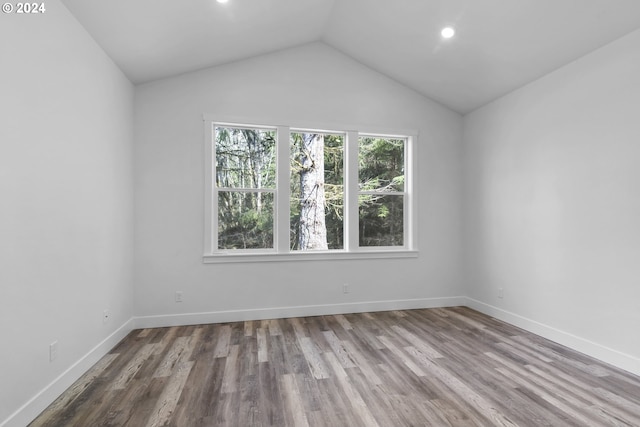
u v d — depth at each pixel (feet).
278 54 12.58
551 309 10.21
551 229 10.22
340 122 13.10
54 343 6.82
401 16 10.18
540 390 7.20
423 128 14.05
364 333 10.79
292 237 12.90
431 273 14.06
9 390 5.57
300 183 13.05
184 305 11.65
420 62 12.09
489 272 12.93
